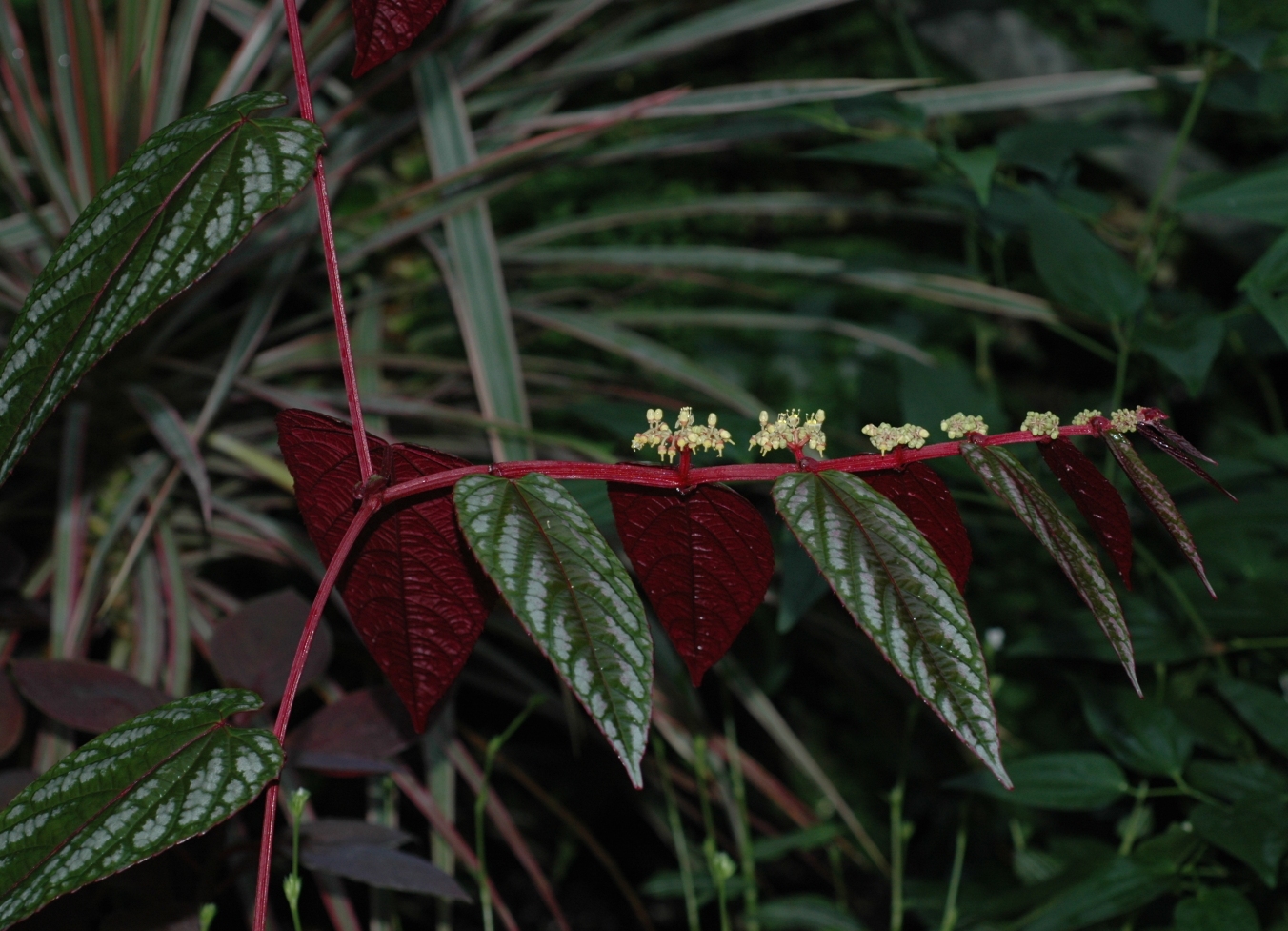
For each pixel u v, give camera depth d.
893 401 1.81
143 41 1.51
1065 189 1.64
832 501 0.76
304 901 1.63
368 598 0.81
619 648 0.73
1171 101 2.32
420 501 0.80
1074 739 1.99
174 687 1.28
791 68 2.62
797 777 2.12
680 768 1.80
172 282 0.72
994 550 1.91
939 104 1.78
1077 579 0.75
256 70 1.61
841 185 2.60
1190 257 2.57
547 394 1.94
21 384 0.73
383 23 0.76
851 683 1.93
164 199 0.73
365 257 1.91
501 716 1.99
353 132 1.69
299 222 1.57
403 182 2.02
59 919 0.98
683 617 0.80
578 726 1.65
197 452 1.33
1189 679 1.43
